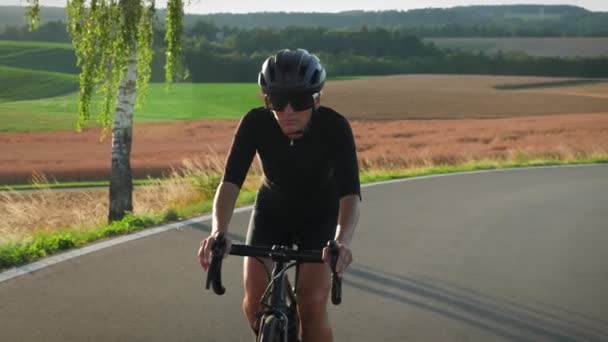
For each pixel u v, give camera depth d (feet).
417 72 483.51
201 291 23.79
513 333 20.16
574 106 251.80
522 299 23.67
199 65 442.50
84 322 20.26
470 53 495.00
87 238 32.37
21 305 21.72
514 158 98.22
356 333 19.90
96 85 51.72
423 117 222.89
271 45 536.42
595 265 29.04
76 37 50.06
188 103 254.68
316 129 13.67
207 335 19.42
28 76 340.59
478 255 30.60
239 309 21.86
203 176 55.06
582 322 21.26
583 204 47.73
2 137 171.42
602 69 465.06
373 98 268.21
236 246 11.97
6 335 19.03
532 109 245.24
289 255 11.80
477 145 146.00
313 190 14.30
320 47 541.75
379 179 64.54
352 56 504.43
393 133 174.29
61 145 158.20
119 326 19.99
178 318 20.84
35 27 49.39
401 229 36.86
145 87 53.98
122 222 36.09
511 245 33.06
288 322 12.80
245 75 443.73
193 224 36.88
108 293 23.29
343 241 12.42
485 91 301.02
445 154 115.24
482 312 22.09
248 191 53.11
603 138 153.07
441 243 33.14
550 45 614.75
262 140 13.89
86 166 122.01
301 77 12.67
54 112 228.43
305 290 13.70
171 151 143.84
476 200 49.06
